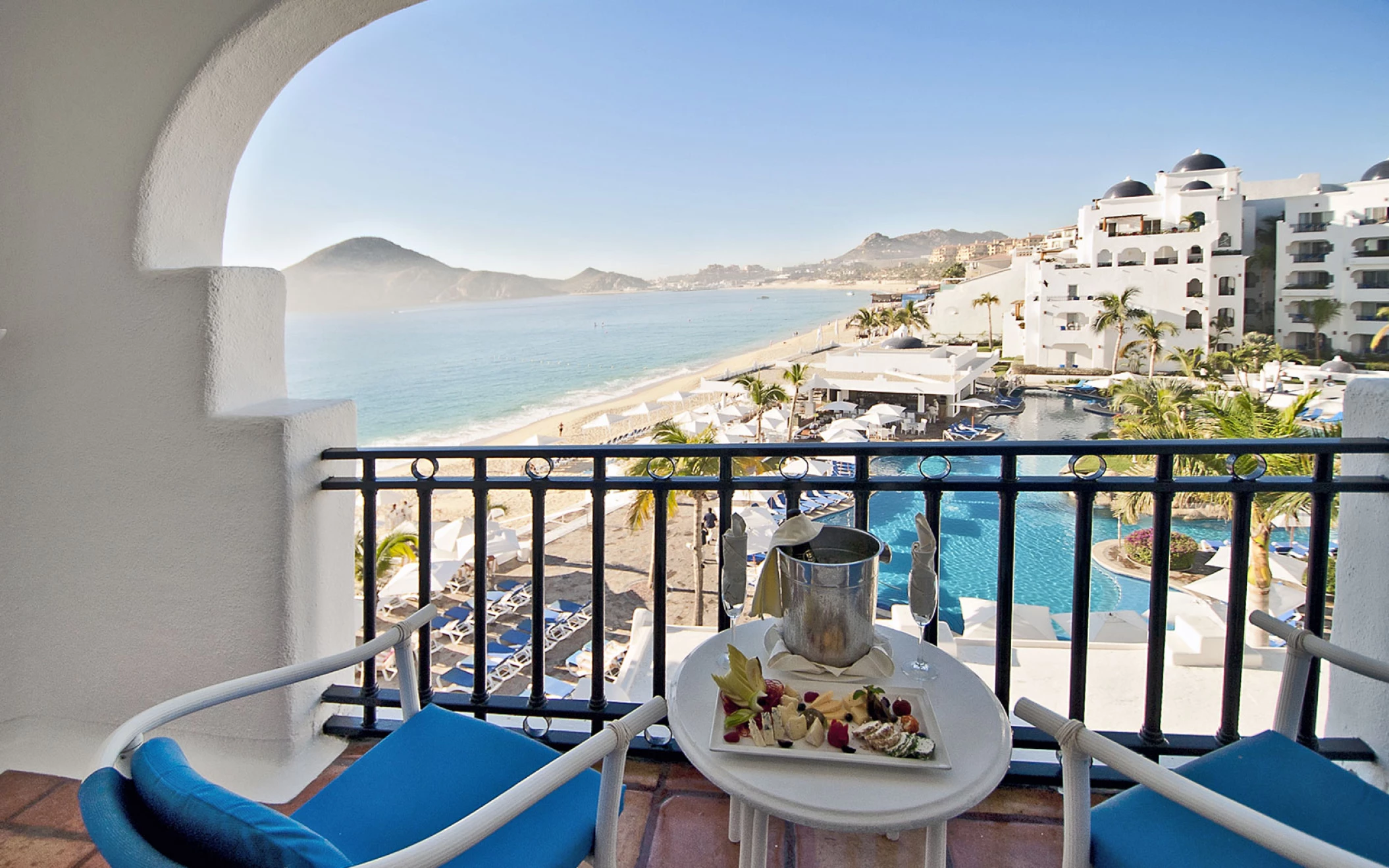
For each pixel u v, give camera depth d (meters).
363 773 1.31
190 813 0.72
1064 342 49.25
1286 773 1.25
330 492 2.06
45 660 2.07
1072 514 23.27
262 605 1.91
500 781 1.29
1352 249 49.47
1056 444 1.70
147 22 1.89
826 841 1.65
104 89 1.91
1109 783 1.80
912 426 39.66
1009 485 1.71
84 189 1.93
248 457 1.89
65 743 2.07
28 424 2.01
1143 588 17.69
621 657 13.15
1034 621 12.48
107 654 2.02
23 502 2.03
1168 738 1.79
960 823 1.71
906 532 20.48
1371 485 1.64
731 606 1.40
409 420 53.97
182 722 2.01
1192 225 46.62
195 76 1.86
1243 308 46.16
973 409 42.81
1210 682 7.91
